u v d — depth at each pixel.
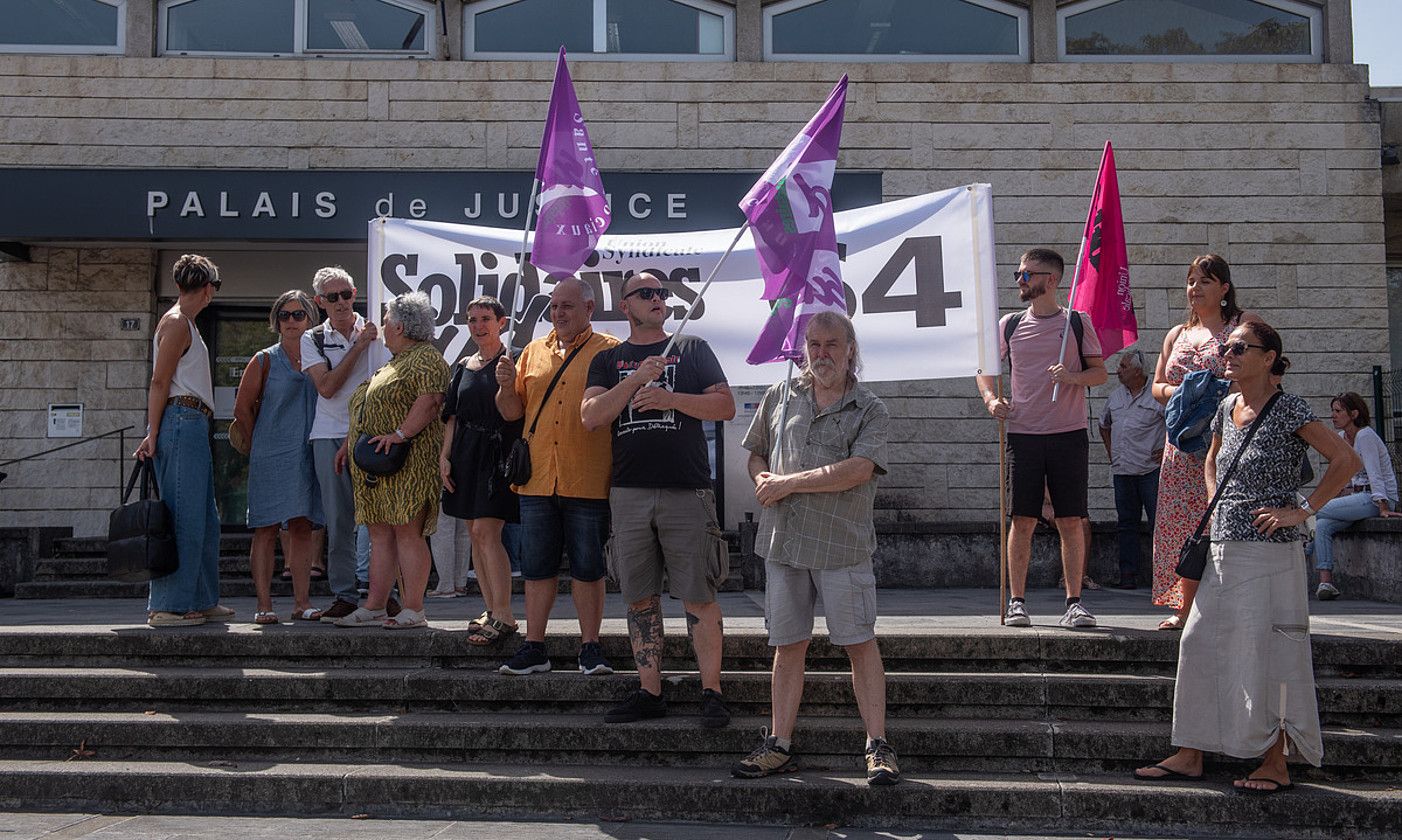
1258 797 4.55
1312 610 7.57
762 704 5.35
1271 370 4.78
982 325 6.50
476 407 5.86
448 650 5.75
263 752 5.21
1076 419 5.99
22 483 11.03
